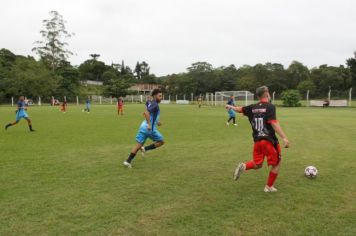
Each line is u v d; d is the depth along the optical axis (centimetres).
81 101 7850
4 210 503
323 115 2747
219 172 741
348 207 518
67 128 1692
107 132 1511
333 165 811
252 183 652
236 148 1064
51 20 7906
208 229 439
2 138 1295
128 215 486
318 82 7412
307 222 461
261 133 590
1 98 6638
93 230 437
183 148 1063
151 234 425
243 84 8194
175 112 3328
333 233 427
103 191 598
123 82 8412
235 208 514
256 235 422
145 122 811
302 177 698
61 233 428
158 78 11594
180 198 561
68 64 8194
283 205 527
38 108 4450
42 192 591
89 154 959
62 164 823
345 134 1413
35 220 467
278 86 7850
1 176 699
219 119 2342
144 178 690
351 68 6053
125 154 962
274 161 587
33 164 820
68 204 530
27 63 7075
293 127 1722
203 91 8725
